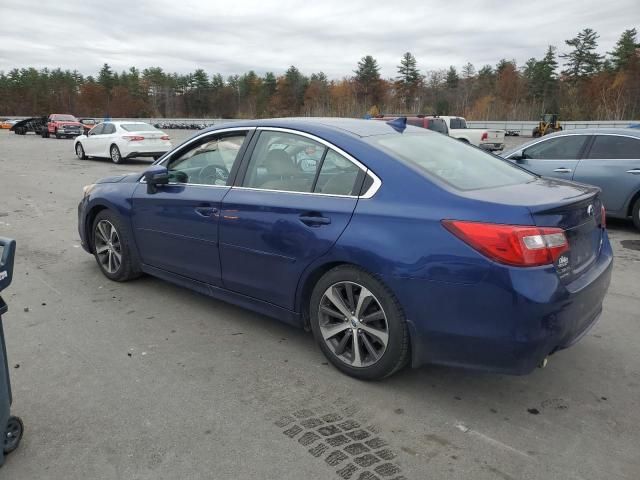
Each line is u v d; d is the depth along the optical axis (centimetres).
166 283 532
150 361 369
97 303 478
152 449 273
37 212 933
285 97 10462
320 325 353
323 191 351
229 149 421
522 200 296
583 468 260
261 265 380
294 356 378
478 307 283
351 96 8888
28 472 257
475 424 297
